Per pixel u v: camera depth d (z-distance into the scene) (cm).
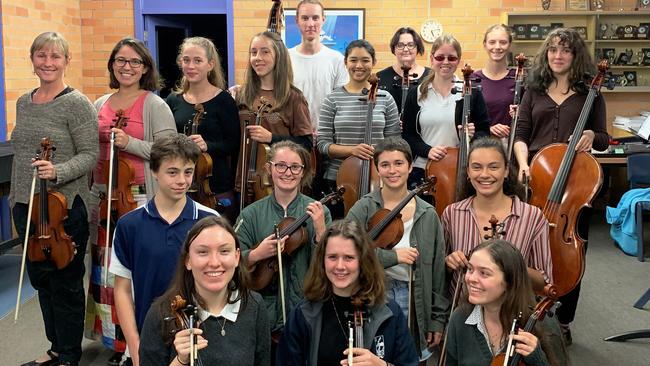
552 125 311
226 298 184
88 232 283
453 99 320
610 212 498
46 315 290
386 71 418
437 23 574
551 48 305
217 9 580
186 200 227
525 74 344
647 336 328
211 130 299
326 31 577
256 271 231
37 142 269
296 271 234
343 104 324
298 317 197
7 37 460
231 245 179
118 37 583
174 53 630
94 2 579
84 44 585
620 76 590
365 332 189
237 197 312
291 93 311
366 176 292
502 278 185
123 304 220
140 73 282
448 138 320
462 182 277
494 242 191
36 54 267
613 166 583
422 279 241
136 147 272
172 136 222
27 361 308
